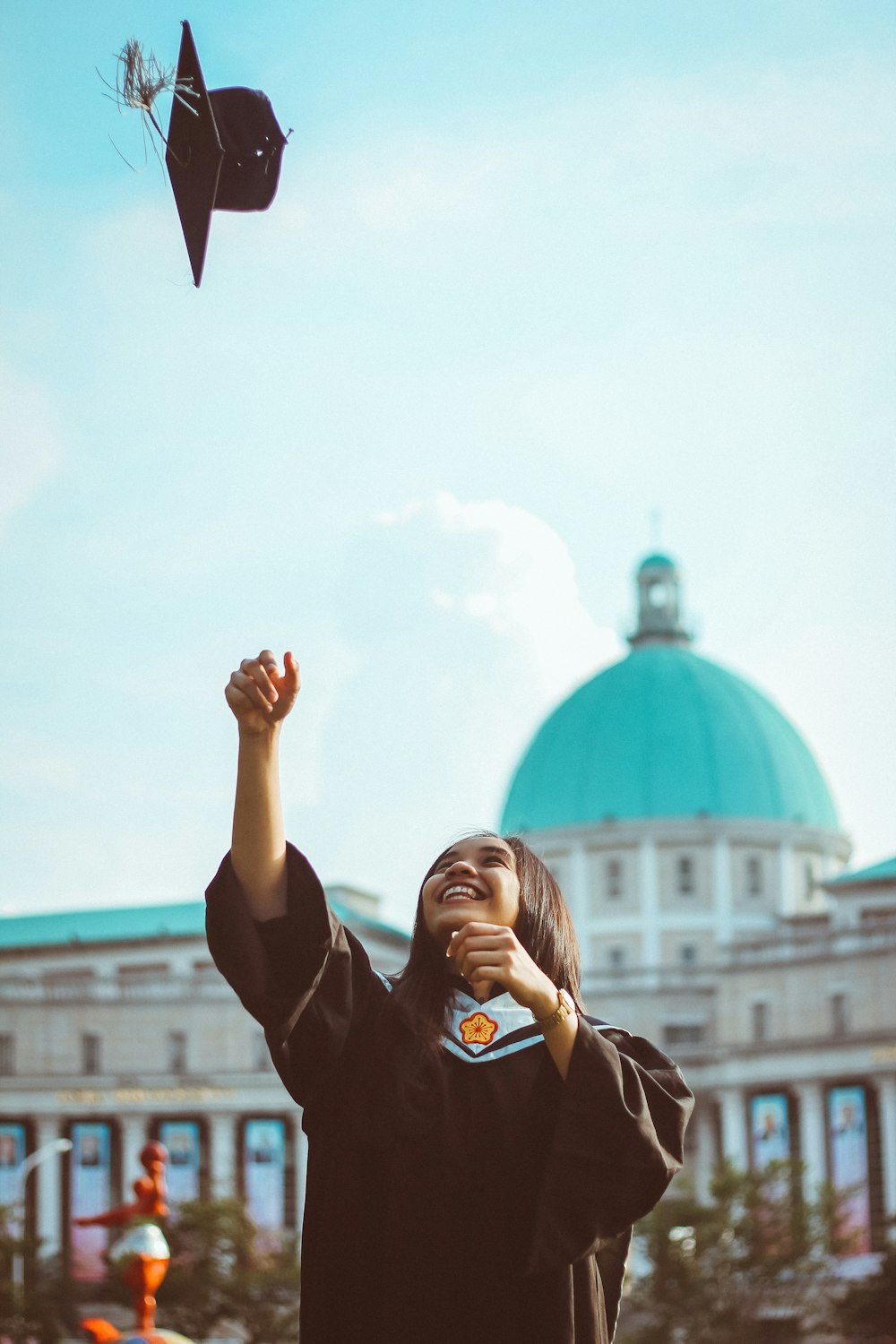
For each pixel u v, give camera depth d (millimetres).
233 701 5668
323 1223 5762
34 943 130625
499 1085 5699
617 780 141000
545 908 6125
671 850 139375
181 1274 81875
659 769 140875
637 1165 5406
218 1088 118875
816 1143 112062
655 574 152875
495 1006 5871
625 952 137875
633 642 152750
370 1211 5703
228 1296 82000
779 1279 81062
